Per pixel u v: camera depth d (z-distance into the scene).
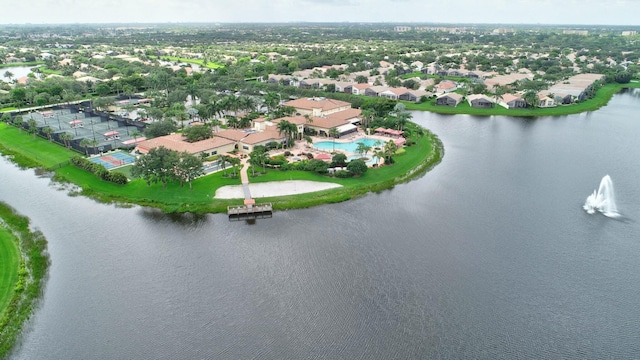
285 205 121.69
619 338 73.62
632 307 80.94
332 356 69.94
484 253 98.06
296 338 73.62
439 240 103.56
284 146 172.75
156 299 83.38
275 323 77.00
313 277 89.50
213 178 140.00
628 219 114.81
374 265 93.44
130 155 164.00
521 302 82.06
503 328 75.69
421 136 188.75
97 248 101.00
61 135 174.50
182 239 104.94
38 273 91.44
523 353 70.62
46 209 121.31
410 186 137.25
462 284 87.06
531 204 123.94
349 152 165.50
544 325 76.50
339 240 103.88
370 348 71.50
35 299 83.69
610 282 88.19
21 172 150.50
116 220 114.81
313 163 145.25
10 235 106.69
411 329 75.44
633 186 137.50
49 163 156.88
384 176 143.25
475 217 115.69
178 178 132.62
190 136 166.25
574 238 104.94
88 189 133.25
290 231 108.38
